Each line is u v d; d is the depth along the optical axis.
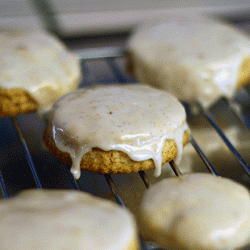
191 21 0.44
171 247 0.32
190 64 0.39
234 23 0.48
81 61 0.43
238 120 0.41
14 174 0.37
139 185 0.37
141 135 0.34
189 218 0.31
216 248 0.31
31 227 0.30
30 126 0.40
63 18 0.45
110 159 0.35
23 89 0.38
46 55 0.40
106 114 0.35
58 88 0.39
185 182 0.33
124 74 0.45
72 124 0.35
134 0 0.46
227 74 0.40
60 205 0.31
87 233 0.30
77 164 0.35
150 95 0.37
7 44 0.40
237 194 0.33
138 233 0.32
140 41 0.42
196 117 0.41
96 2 0.46
